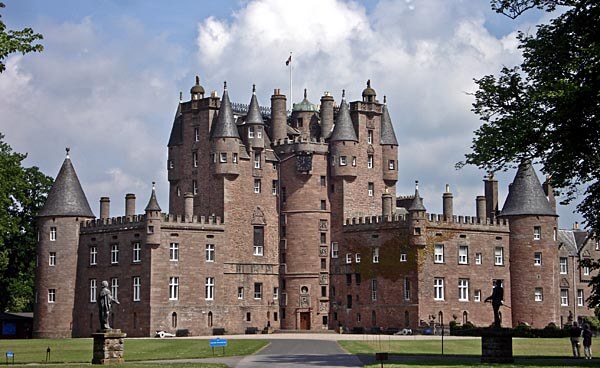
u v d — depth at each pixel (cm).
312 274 13700
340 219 13762
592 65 6134
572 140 6356
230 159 13500
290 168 13912
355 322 13388
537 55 6612
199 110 13900
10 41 5181
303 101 14850
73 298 13588
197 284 13038
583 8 6328
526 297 13638
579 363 6681
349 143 13862
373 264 13275
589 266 7075
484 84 6756
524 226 13700
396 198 15225
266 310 13675
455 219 13262
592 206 6812
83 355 8312
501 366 6262
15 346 9838
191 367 6375
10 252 14412
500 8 6712
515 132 6462
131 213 13638
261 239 13762
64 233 13612
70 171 13925
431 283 12912
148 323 12625
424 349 8919
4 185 8919
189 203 13188
